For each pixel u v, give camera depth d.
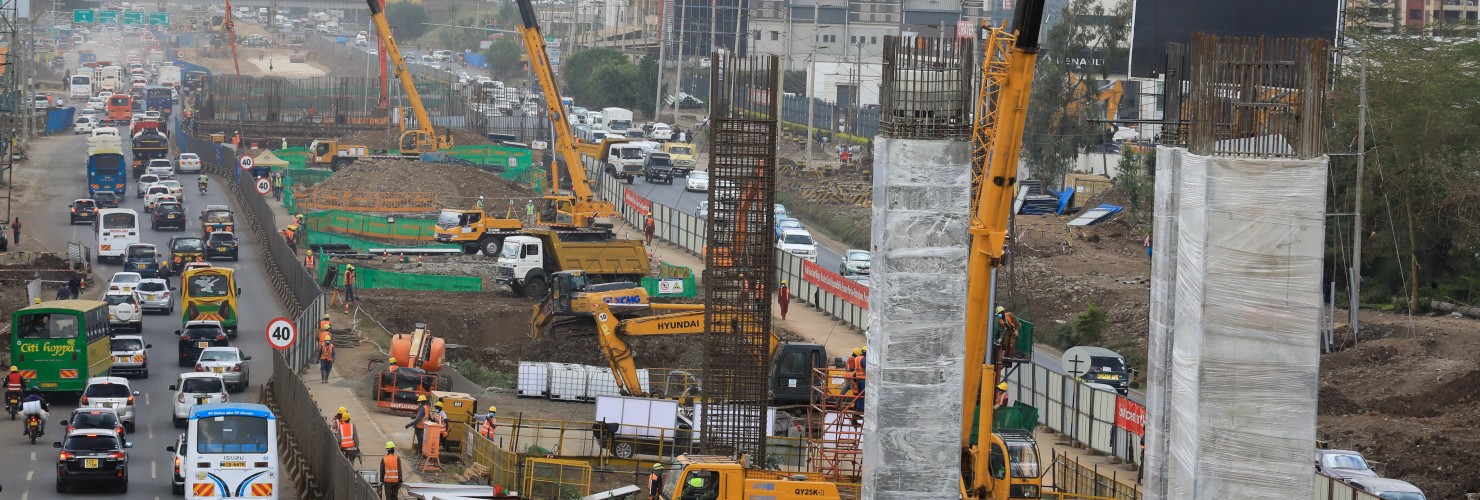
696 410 82.81
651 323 97.69
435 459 81.12
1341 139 143.00
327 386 103.38
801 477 60.56
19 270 145.12
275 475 67.75
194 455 67.00
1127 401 88.88
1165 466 43.12
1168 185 43.69
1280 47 39.41
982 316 58.03
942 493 42.09
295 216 170.88
